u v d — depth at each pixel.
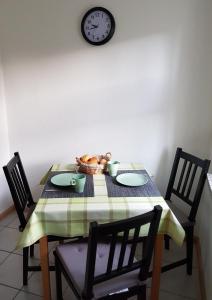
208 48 2.08
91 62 2.32
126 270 1.22
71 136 2.54
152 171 2.45
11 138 2.69
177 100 2.25
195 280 1.85
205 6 2.01
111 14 2.16
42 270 1.47
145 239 1.36
